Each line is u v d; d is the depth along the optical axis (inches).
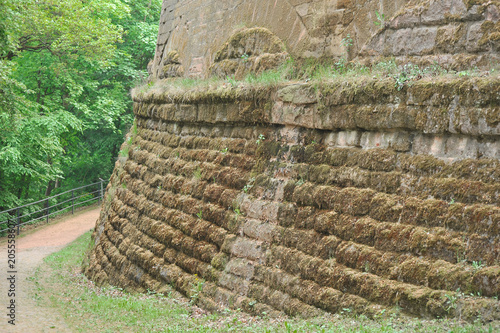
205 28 393.4
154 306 277.6
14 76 751.7
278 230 240.7
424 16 216.5
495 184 172.2
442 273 173.8
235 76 321.4
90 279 412.8
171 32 470.9
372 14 245.0
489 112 175.6
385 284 187.5
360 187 212.4
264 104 268.5
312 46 275.0
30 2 528.7
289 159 251.0
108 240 413.1
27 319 250.8
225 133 303.3
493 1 195.5
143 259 332.8
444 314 168.4
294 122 250.8
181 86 364.2
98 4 730.8
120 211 407.8
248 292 242.8
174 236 309.7
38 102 806.5
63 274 440.5
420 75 203.3
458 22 205.2
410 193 194.7
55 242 638.5
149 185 372.2
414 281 180.7
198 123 331.0
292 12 291.7
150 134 410.9
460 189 179.9
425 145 195.9
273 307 227.8
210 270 270.2
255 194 262.1
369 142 215.6
